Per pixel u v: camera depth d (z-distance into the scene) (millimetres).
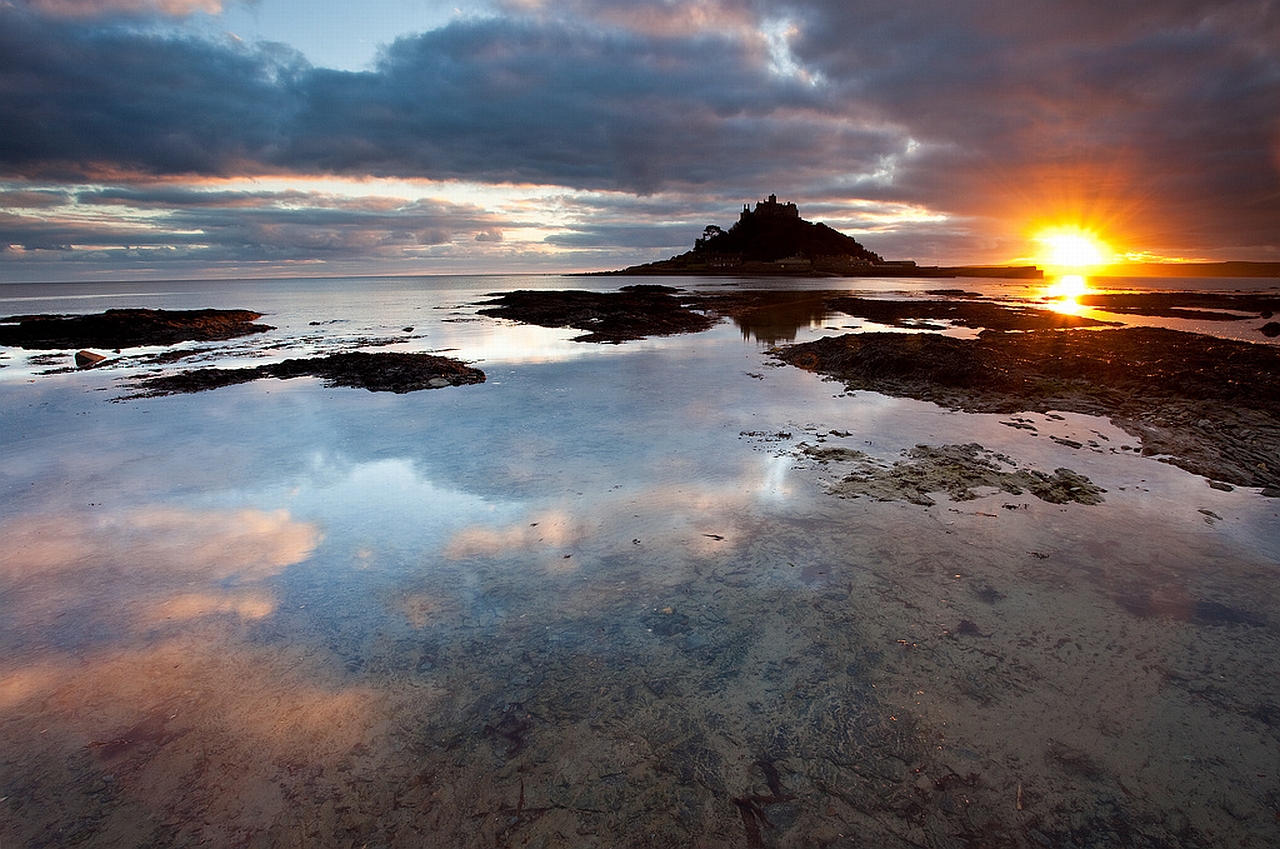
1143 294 63594
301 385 16406
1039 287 90250
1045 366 16547
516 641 5230
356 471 9461
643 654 5031
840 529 7273
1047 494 8219
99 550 6953
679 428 11750
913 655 4949
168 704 4520
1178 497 8172
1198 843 3383
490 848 3402
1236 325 33000
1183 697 4453
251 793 3760
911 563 6445
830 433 11312
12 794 3770
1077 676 4684
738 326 33219
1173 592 5855
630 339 27344
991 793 3707
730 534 7184
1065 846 3381
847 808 3635
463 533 7309
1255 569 6273
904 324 33250
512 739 4164
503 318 39688
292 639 5293
